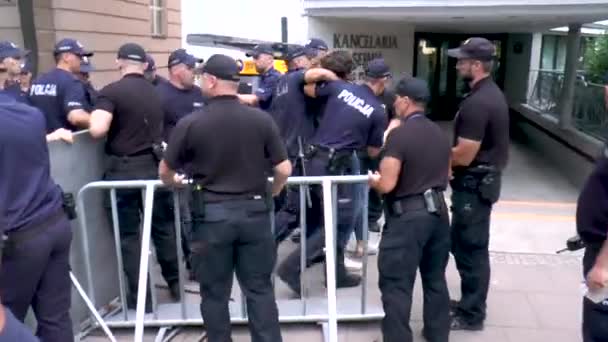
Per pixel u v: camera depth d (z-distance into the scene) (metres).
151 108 3.76
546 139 10.53
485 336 3.68
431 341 3.48
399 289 3.29
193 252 3.10
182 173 3.12
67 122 4.06
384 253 3.28
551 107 10.91
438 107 14.51
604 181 2.45
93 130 3.55
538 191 7.87
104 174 3.82
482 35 14.29
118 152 3.73
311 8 8.09
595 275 2.31
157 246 4.05
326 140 4.09
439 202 3.25
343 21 9.04
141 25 8.70
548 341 3.62
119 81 3.70
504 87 14.45
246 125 2.98
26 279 2.67
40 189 2.71
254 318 3.16
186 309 3.82
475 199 3.57
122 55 3.75
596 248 2.50
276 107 4.63
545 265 4.84
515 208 6.74
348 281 4.32
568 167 8.90
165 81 4.64
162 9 9.45
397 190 3.24
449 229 3.38
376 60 4.17
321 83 4.21
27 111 2.69
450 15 7.96
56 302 2.87
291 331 3.74
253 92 5.49
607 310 2.44
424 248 3.39
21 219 2.61
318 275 4.52
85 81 4.56
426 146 3.19
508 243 5.39
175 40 10.00
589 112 8.59
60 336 2.89
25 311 2.74
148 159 3.79
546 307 4.08
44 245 2.69
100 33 7.51
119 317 3.79
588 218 2.51
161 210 3.95
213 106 2.99
